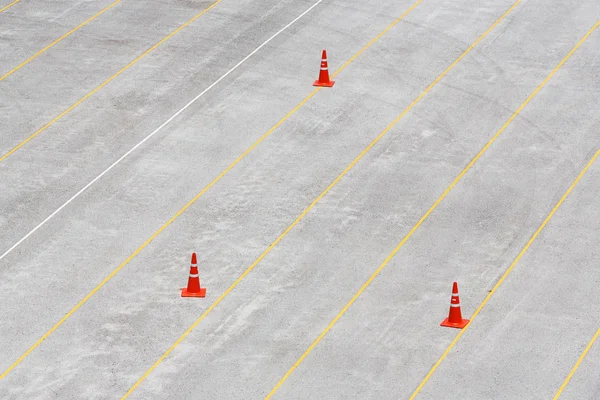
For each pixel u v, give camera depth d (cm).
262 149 3591
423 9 4434
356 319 2859
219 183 3431
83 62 4109
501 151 3556
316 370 2684
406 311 2884
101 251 3142
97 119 3772
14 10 4484
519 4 4456
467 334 2794
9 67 4084
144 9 4475
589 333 2786
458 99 3831
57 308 2922
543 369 2666
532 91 3872
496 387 2609
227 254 3122
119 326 2853
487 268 3042
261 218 3269
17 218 3288
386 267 3055
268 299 2941
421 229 3206
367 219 3250
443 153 3550
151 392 2623
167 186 3422
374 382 2636
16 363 2730
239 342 2788
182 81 3972
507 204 3306
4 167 3531
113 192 3403
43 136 3688
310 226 3231
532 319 2842
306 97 3859
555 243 3136
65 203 3353
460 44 4166
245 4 4500
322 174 3462
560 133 3641
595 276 2997
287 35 4253
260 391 2617
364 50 4138
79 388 2641
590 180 3406
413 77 3966
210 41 4222
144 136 3672
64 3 4541
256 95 3878
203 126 3716
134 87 3947
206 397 2603
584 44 4147
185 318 2878
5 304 2936
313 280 3009
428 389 2609
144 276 3039
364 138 3634
